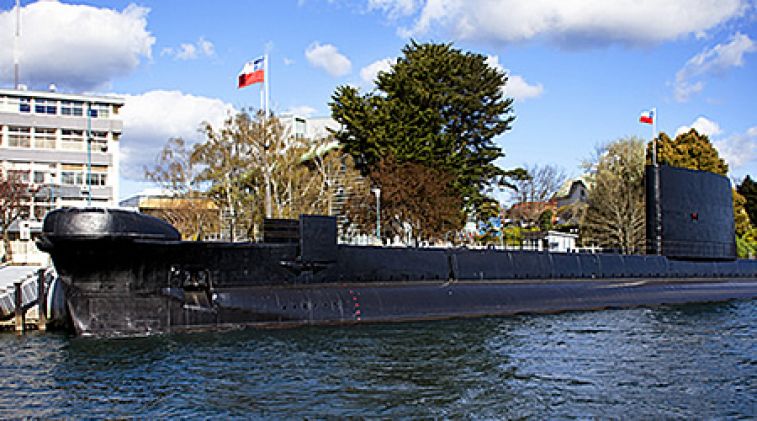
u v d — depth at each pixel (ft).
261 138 148.66
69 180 202.28
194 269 58.03
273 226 63.26
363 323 66.44
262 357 51.47
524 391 44.50
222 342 55.83
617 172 202.18
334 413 39.01
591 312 84.23
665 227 99.25
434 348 57.00
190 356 51.19
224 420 37.70
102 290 54.80
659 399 43.47
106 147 206.59
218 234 168.45
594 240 201.16
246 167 155.02
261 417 38.17
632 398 43.57
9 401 41.47
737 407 41.98
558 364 52.90
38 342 63.77
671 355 57.57
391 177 159.33
